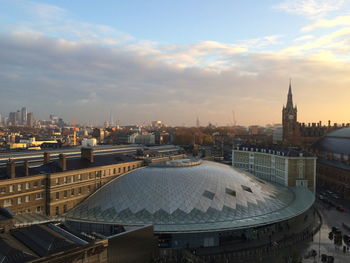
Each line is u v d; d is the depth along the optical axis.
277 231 85.69
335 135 189.12
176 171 92.50
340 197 130.12
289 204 93.31
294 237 81.06
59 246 44.72
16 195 71.56
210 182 87.81
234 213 78.88
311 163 129.12
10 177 71.75
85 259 47.28
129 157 116.06
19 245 45.00
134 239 57.00
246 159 161.50
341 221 96.06
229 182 90.56
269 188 100.44
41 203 77.00
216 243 76.06
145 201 79.31
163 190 82.75
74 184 84.00
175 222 73.50
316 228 88.50
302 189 117.00
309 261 67.00
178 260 66.56
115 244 52.72
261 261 67.19
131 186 85.25
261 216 80.06
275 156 139.00
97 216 76.50
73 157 101.88
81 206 82.94
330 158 162.50
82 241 47.91
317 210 108.31
